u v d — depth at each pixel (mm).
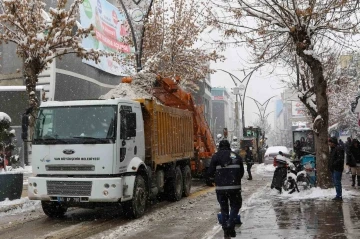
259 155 45781
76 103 11562
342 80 24391
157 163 13570
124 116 11562
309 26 14297
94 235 9680
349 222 9586
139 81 15648
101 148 11047
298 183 16391
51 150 11297
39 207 14219
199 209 13281
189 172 17281
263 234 8602
